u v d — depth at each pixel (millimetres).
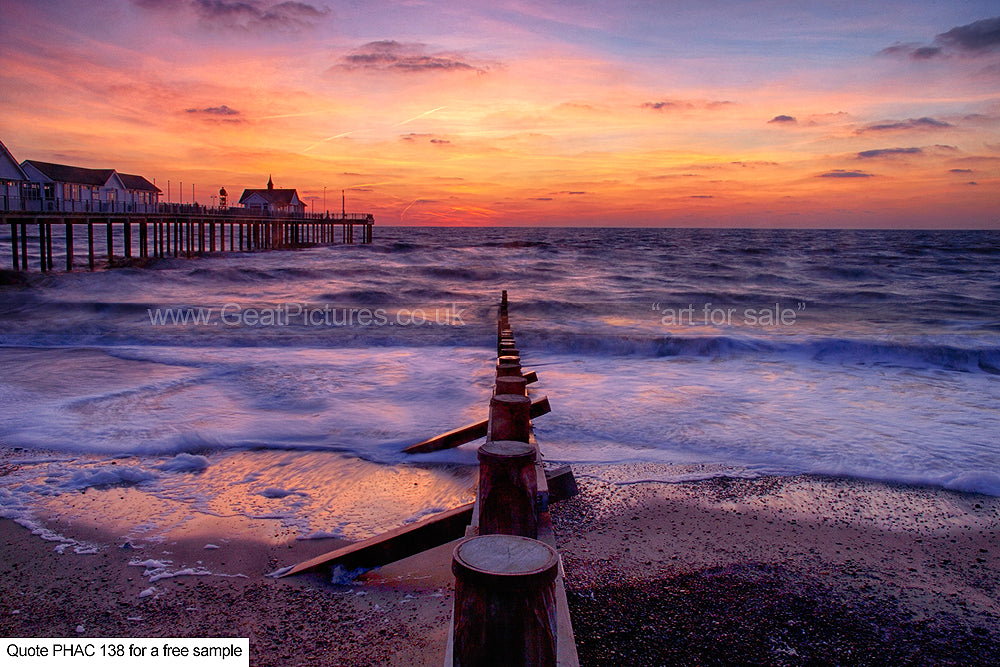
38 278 31516
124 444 8031
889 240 109875
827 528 5895
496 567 1460
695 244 89125
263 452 7828
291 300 27266
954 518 6160
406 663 3785
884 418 9539
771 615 4441
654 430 8781
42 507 6129
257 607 4395
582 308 25406
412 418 9289
